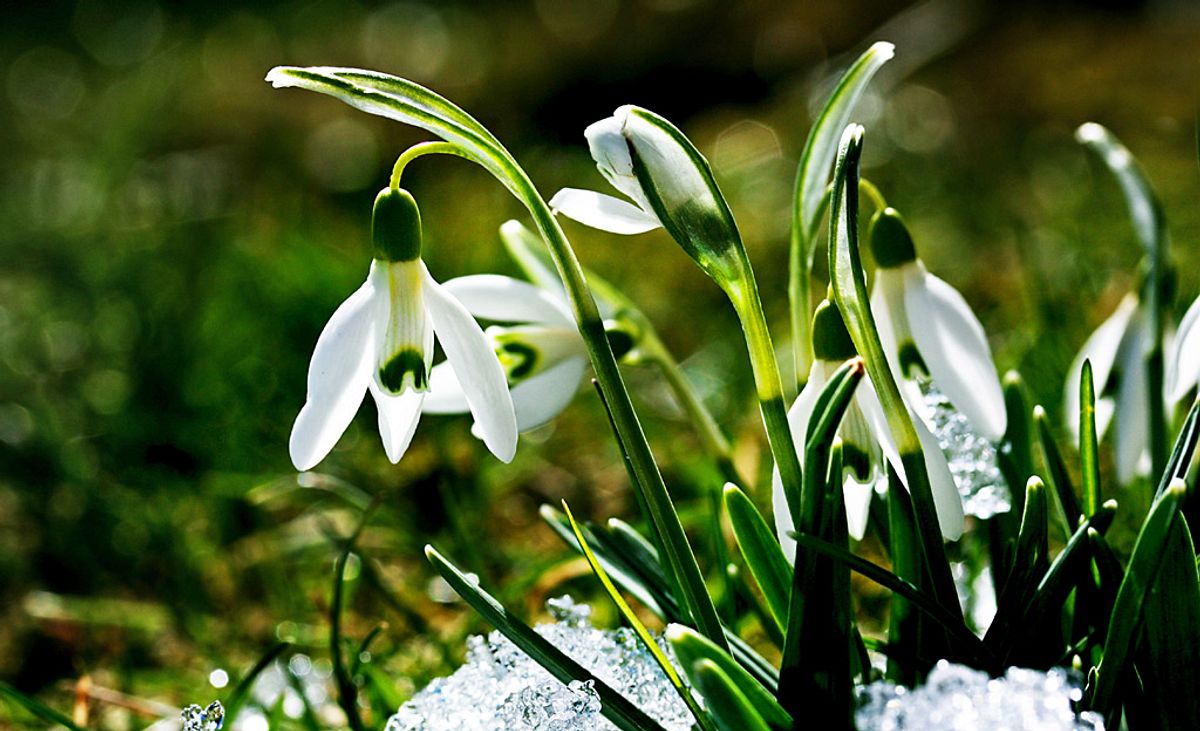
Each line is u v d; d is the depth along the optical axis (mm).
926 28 1262
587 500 534
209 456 568
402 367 315
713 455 378
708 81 1344
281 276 695
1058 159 996
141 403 609
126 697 405
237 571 483
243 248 765
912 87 1254
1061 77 1221
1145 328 363
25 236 985
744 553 325
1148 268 365
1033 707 293
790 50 1355
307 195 1105
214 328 666
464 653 403
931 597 322
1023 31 1307
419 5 1725
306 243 725
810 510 306
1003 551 347
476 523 491
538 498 539
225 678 365
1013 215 801
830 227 312
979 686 298
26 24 1847
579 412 598
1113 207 799
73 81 1606
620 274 779
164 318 683
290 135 1299
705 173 312
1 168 1256
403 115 310
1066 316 567
